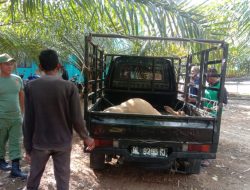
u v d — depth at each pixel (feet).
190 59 20.62
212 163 19.01
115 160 18.40
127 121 14.51
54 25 17.06
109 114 14.52
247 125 33.22
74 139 22.65
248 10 14.35
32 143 10.67
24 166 16.24
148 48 21.83
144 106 17.16
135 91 22.20
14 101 14.44
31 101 10.44
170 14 12.64
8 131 14.76
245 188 15.21
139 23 13.06
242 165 18.89
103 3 12.43
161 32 12.41
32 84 10.46
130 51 26.96
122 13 12.12
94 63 17.71
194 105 19.84
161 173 16.78
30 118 10.54
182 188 14.87
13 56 20.06
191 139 14.40
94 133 14.49
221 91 14.37
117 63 21.75
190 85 20.25
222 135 27.48
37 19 17.08
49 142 10.42
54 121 10.41
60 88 10.30
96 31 15.76
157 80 22.08
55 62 10.58
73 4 13.64
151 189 14.57
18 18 17.34
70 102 10.52
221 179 16.33
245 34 14.66
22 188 13.61
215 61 15.67
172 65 21.93
